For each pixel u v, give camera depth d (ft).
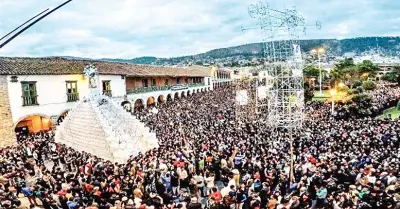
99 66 148.46
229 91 253.44
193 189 50.21
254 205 36.09
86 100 88.84
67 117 94.63
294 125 85.61
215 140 76.28
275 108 91.25
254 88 138.00
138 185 46.60
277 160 56.03
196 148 70.08
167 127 101.91
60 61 134.72
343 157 54.70
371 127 84.69
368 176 43.34
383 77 281.74
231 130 91.61
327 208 36.78
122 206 38.60
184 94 221.46
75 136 88.17
